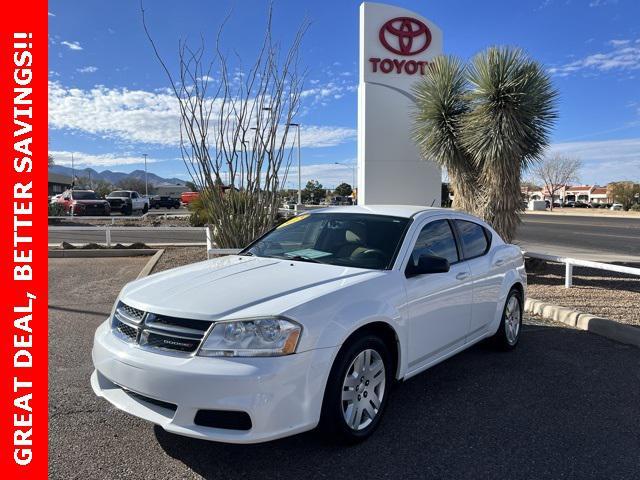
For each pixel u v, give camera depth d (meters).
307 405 2.99
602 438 3.51
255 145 9.37
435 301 4.09
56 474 3.01
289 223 5.00
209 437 2.81
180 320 3.06
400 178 12.55
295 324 2.98
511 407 4.00
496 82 9.17
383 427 3.64
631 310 6.90
